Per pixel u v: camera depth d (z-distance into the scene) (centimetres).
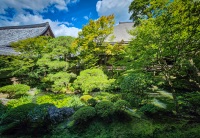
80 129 656
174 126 638
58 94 1290
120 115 729
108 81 1210
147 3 1130
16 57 1441
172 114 768
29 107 656
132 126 673
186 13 545
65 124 702
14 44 1410
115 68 1585
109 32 1407
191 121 684
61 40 1461
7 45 1966
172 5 591
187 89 1181
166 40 725
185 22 574
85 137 602
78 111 686
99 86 1199
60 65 1334
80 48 1472
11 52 1591
